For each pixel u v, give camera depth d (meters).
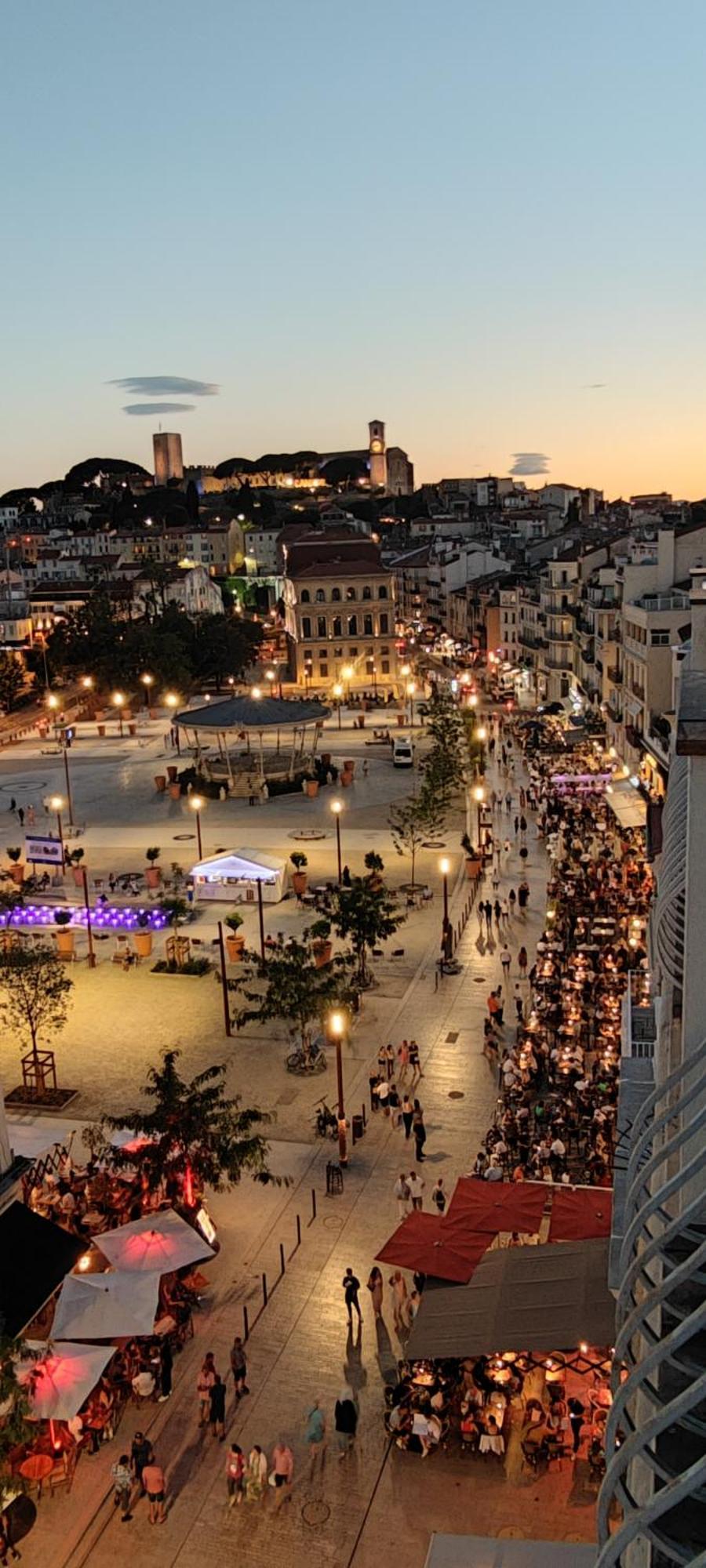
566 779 73.38
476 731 82.69
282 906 56.50
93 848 69.75
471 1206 25.67
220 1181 28.56
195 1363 24.58
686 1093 10.92
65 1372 21.92
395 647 141.50
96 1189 30.22
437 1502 20.56
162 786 85.56
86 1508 20.89
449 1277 23.05
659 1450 9.52
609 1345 20.42
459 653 154.88
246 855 58.00
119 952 49.59
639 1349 12.26
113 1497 21.09
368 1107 35.47
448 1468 21.34
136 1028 42.53
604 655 89.50
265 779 84.56
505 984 44.81
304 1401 23.23
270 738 108.12
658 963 15.13
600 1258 23.11
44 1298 23.86
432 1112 34.91
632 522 141.50
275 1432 22.44
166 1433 22.61
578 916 49.09
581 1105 32.56
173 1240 26.05
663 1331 10.54
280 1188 31.08
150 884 60.16
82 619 133.75
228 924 49.00
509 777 84.12
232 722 85.06
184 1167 28.48
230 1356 24.55
